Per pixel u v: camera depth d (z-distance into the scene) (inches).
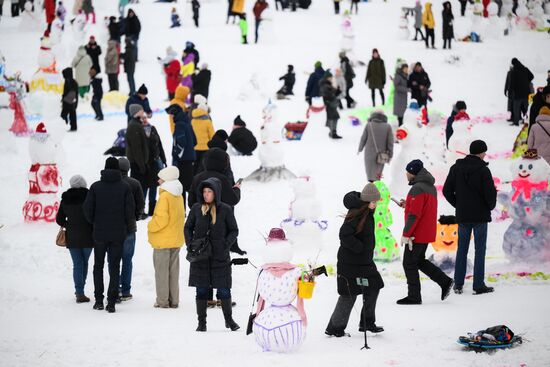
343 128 2325.3
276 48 3484.3
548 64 3235.7
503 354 770.8
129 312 1042.7
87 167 1840.6
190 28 4003.4
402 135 1579.7
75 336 901.2
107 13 4379.9
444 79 3002.0
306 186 1314.0
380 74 2578.7
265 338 804.6
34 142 1453.0
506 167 1835.6
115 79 2704.2
